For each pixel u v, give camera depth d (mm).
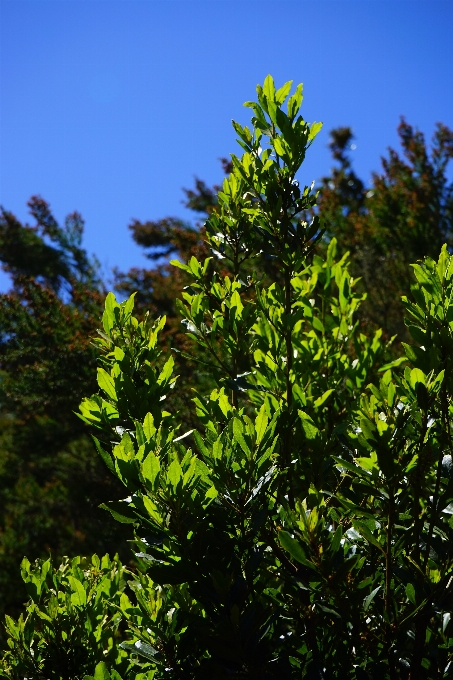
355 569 2344
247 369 3924
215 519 2318
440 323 2486
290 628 2857
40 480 12336
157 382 2801
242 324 3131
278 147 2986
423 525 2402
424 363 2459
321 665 2354
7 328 8523
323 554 2172
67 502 10617
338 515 2619
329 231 9758
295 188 3021
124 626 3830
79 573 3125
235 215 3305
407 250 9805
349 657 2477
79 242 14812
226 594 2207
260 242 3301
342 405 3424
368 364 3510
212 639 2211
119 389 2678
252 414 4090
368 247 9414
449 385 2402
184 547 2223
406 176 10672
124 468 2246
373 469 2242
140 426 2365
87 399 2680
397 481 2225
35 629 2979
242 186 3322
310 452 2986
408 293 8570
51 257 14852
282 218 2990
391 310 8781
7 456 11836
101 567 3303
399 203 10180
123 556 8773
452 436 2463
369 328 7754
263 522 2246
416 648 2256
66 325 8547
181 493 2182
